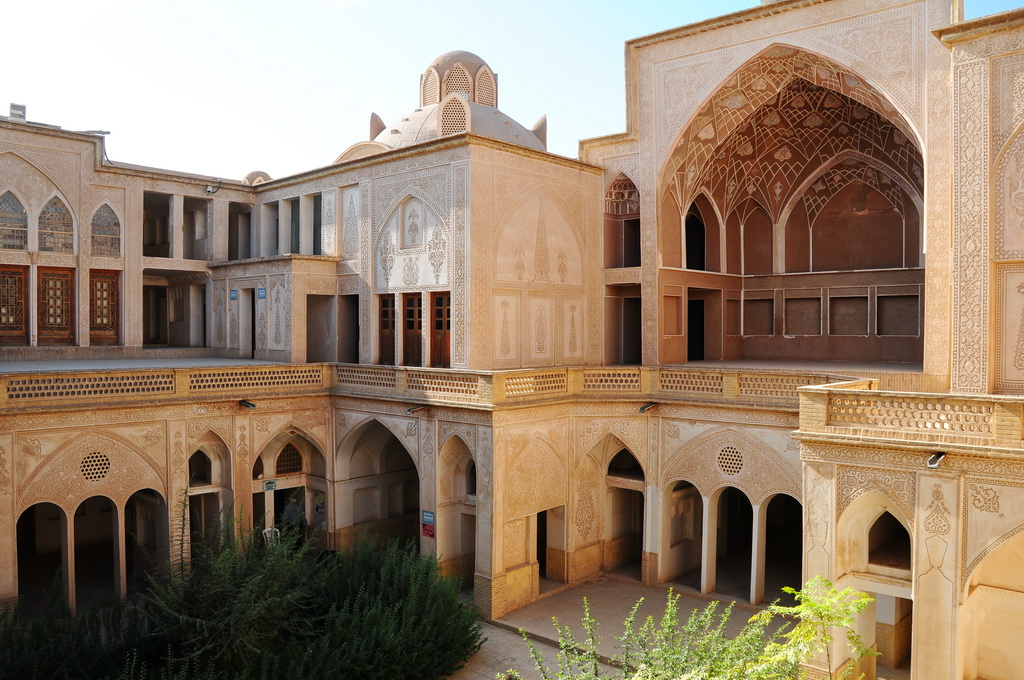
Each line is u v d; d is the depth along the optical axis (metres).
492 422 10.36
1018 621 7.86
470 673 9.06
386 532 13.32
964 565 6.78
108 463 10.28
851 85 11.05
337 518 12.57
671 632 6.65
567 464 11.73
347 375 12.45
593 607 10.92
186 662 7.84
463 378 10.73
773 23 11.30
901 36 10.17
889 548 8.39
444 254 11.70
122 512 10.40
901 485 7.05
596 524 12.26
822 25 10.85
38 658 7.83
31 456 9.61
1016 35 7.95
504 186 11.75
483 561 10.62
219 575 8.52
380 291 12.84
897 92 10.23
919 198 13.18
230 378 11.45
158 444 10.74
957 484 6.77
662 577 11.70
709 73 11.99
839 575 7.48
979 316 8.18
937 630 6.87
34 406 9.59
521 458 10.88
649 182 12.72
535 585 11.18
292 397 12.09
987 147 8.12
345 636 8.60
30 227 13.17
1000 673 7.97
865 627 8.22
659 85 12.56
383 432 13.09
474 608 9.78
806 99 12.98
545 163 12.42
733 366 12.88
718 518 13.06
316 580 9.51
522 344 12.10
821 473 7.46
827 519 7.42
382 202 12.76
